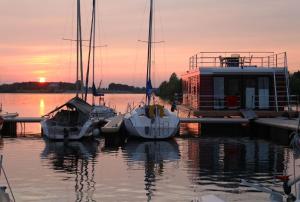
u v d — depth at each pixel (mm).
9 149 26594
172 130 30406
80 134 30172
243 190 16031
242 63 40281
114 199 14906
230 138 32312
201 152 25406
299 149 10539
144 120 30484
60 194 15539
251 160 22625
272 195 11547
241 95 38406
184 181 17609
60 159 23000
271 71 37969
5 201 11445
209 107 37906
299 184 10922
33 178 18125
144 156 24000
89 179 17984
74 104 32062
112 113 41312
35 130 38156
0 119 33656
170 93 86312
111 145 28328
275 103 37750
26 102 125562
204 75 38031
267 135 33281
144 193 15695
